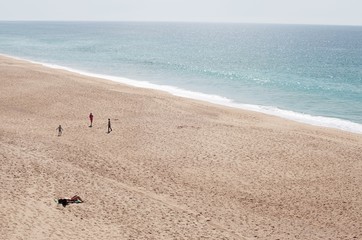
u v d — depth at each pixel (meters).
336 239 18.59
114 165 26.30
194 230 18.34
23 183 21.81
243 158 28.39
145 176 24.77
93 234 17.17
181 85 62.50
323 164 27.75
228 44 181.38
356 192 23.62
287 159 28.47
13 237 16.36
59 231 17.19
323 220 20.38
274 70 87.12
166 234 17.72
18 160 25.33
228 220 19.75
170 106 43.97
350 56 128.25
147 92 52.50
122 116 38.97
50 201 19.94
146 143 31.00
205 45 170.12
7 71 61.09
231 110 44.47
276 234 18.70
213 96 53.91
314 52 143.38
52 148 28.83
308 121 41.94
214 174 25.59
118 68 81.50
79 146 29.78
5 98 44.53
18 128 33.84
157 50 133.50
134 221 18.70
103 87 53.09
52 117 38.12
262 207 21.48
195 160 27.78
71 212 19.03
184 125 36.16
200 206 21.11
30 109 40.66
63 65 83.94
